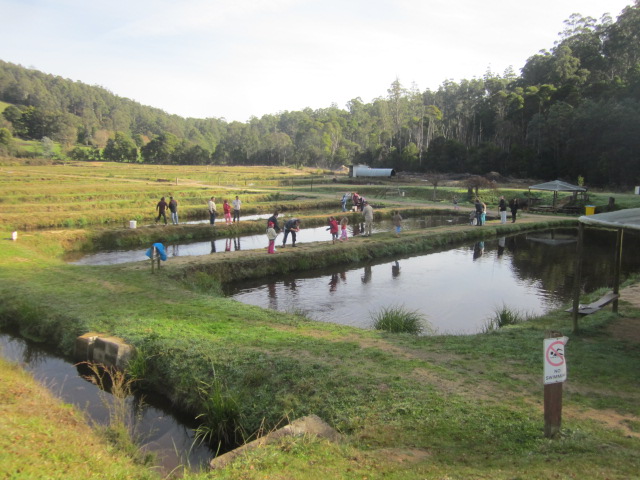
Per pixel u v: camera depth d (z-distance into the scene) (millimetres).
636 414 6484
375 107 169875
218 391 7551
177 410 8203
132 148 124625
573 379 7789
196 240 26328
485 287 17391
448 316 13953
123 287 14000
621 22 75188
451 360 8609
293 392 7445
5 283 13906
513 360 8656
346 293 16344
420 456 5328
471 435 5832
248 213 38062
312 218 33000
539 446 5441
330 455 5293
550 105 66375
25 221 27969
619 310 12445
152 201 40031
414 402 6730
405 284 17719
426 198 49156
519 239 28578
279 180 66125
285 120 183750
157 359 9016
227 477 4809
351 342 9703
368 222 25359
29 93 182000
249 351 8898
